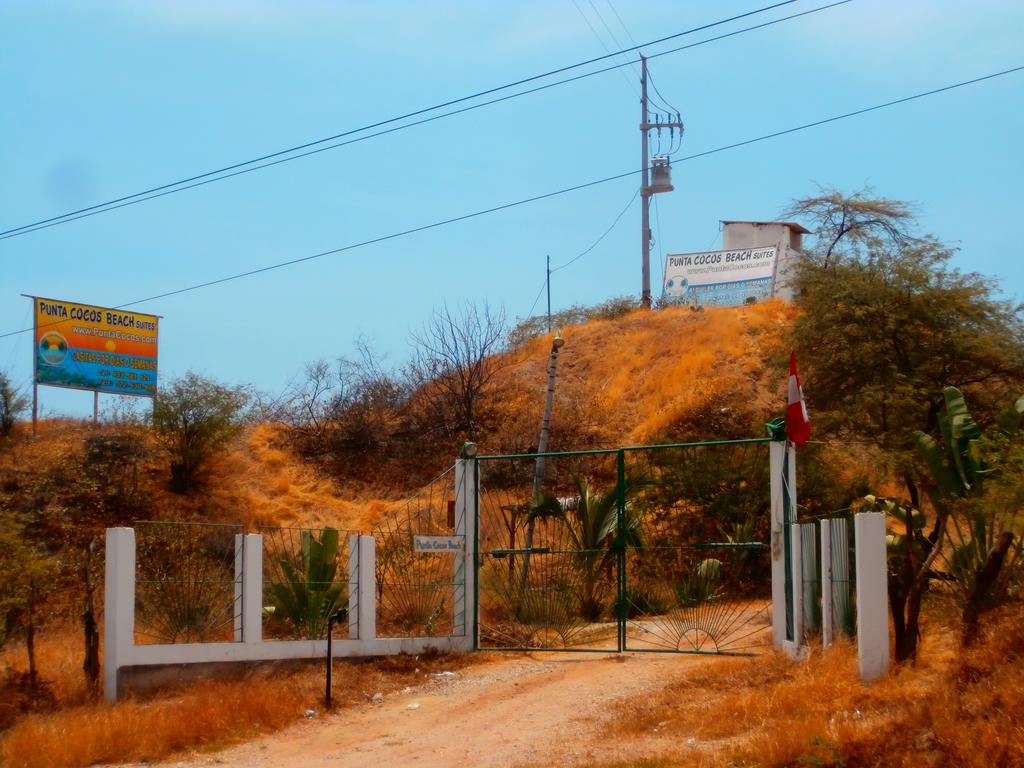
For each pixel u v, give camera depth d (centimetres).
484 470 2972
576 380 3597
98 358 3078
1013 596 1116
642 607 1816
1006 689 848
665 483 2141
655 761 923
